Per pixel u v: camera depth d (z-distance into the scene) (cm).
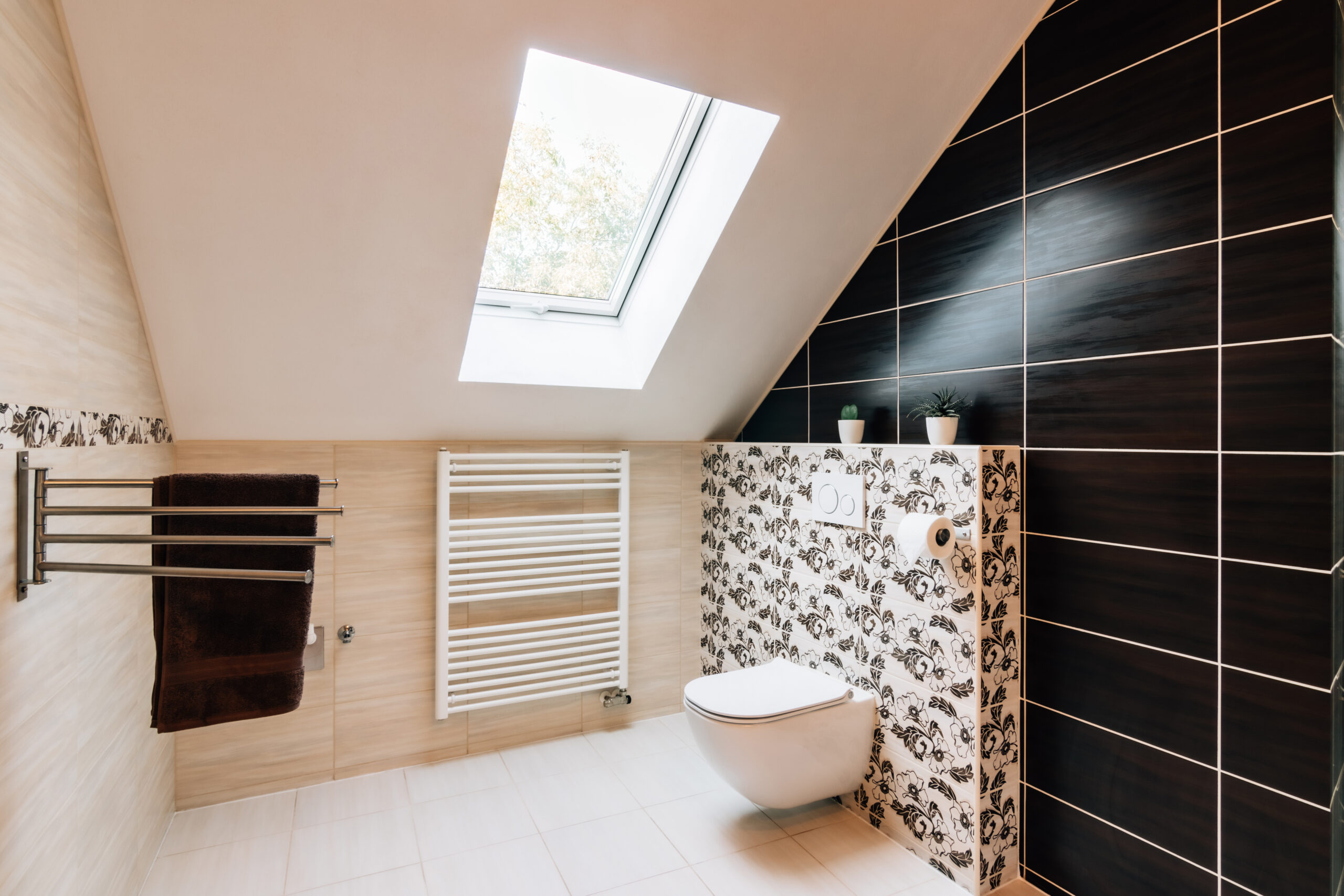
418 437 252
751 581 276
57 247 129
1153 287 160
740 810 225
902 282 229
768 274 237
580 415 269
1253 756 143
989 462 183
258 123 152
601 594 287
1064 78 179
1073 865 179
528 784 241
